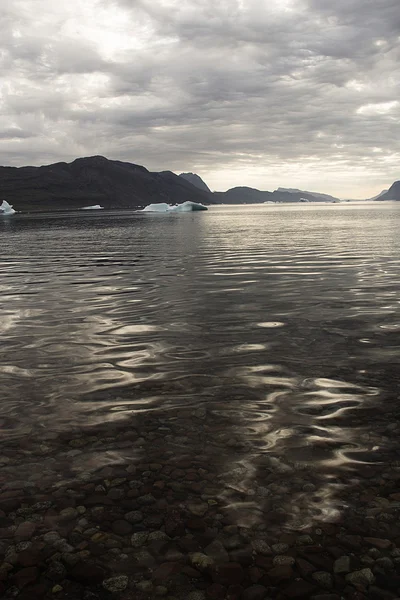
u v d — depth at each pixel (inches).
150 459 134.3
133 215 3799.2
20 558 97.1
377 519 105.7
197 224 1953.7
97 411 167.2
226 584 89.4
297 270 518.6
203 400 174.1
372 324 277.9
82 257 725.3
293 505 111.8
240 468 128.2
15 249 919.0
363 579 89.4
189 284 439.5
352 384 185.5
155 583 90.2
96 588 89.3
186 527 105.3
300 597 85.8
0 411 168.7
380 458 131.2
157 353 231.8
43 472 128.7
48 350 240.5
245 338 254.4
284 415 159.9
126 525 106.4
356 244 839.7
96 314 321.1
